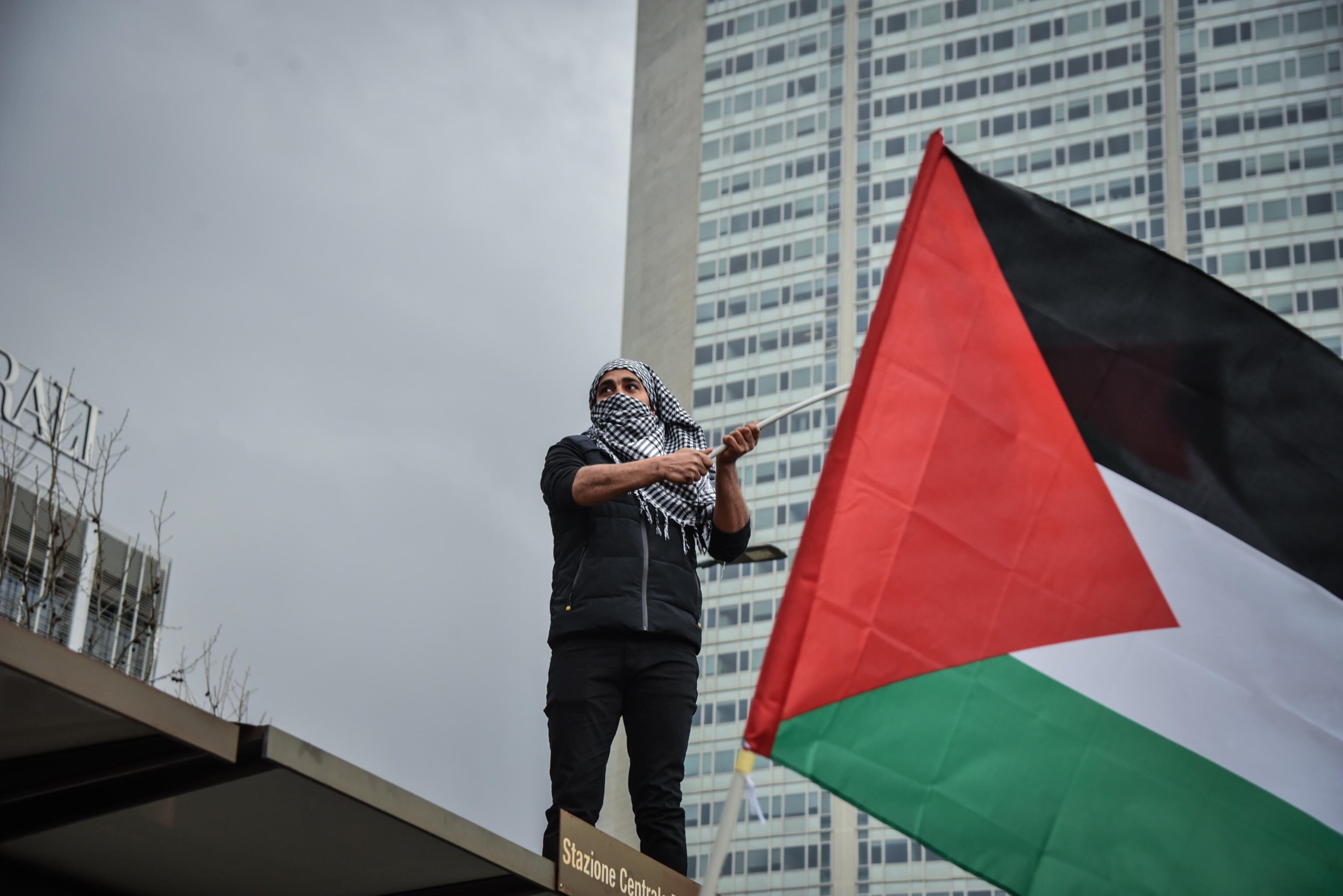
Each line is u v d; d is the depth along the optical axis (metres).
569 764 7.72
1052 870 6.89
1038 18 108.69
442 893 6.89
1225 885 7.10
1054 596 7.24
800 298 108.50
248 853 6.47
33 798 5.95
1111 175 103.38
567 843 6.83
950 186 7.58
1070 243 7.62
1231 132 101.81
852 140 110.94
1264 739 7.34
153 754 5.66
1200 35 104.31
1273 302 97.81
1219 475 7.62
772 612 100.50
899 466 7.14
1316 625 7.55
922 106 109.81
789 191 111.88
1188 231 100.56
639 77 126.06
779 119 114.56
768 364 107.69
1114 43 106.19
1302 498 7.68
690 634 7.96
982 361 7.41
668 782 7.79
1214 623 7.44
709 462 7.84
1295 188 99.56
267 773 5.79
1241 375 7.75
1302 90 101.38
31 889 6.54
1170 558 7.45
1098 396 7.52
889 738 6.79
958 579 7.07
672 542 8.09
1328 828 7.25
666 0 125.69
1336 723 7.40
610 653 7.85
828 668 6.77
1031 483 7.32
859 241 108.00
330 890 6.85
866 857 91.31
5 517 14.74
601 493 7.77
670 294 114.12
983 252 7.55
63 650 5.11
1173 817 7.12
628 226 120.81
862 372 7.21
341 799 5.98
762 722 6.62
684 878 7.47
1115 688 7.21
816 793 93.81
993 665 7.03
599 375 8.58
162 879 6.69
